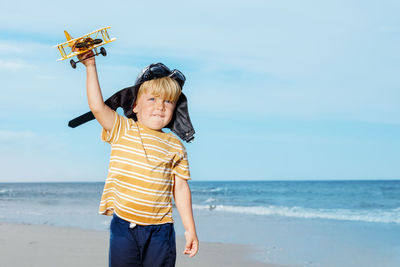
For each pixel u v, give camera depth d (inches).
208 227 442.6
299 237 369.1
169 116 110.7
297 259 271.0
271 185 2632.9
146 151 104.2
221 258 269.3
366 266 255.3
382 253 294.7
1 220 486.0
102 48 97.5
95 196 1266.0
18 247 287.7
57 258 250.4
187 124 118.0
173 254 105.6
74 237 339.6
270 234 388.2
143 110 109.0
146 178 102.3
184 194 112.1
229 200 1123.3
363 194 1419.8
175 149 110.3
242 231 407.8
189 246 111.6
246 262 258.5
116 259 100.9
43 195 1355.8
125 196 101.8
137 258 101.9
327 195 1408.7
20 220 486.6
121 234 101.3
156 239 102.9
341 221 516.7
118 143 104.0
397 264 260.8
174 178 111.9
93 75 97.6
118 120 104.4
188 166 112.8
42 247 288.2
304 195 1409.9
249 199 1178.0
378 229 432.5
